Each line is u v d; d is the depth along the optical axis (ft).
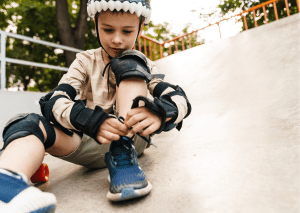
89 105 3.54
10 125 2.42
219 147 3.70
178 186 2.50
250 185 2.17
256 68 9.70
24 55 28.48
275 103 5.59
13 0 28.09
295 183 2.05
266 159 2.74
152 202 2.25
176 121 2.58
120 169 2.44
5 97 10.19
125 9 2.79
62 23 23.50
